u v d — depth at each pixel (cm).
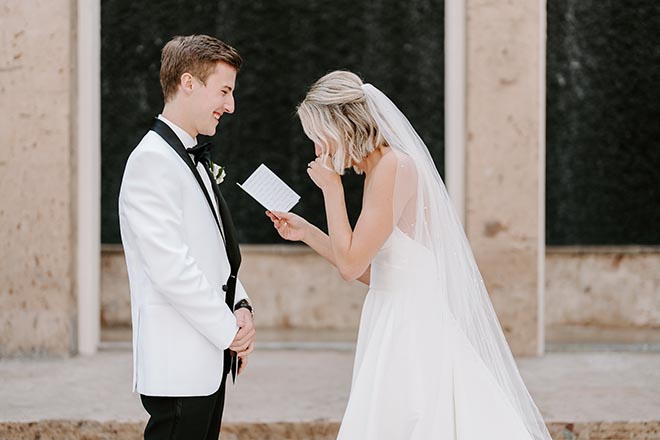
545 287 671
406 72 674
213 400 284
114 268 674
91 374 499
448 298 313
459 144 545
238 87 679
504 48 531
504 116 534
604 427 407
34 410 423
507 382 318
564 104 669
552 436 406
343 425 304
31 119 529
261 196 313
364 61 675
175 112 286
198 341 280
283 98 680
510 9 530
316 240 322
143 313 281
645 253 668
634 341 613
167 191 273
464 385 304
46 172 530
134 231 271
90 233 550
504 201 535
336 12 674
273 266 682
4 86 528
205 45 284
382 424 300
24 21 526
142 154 276
